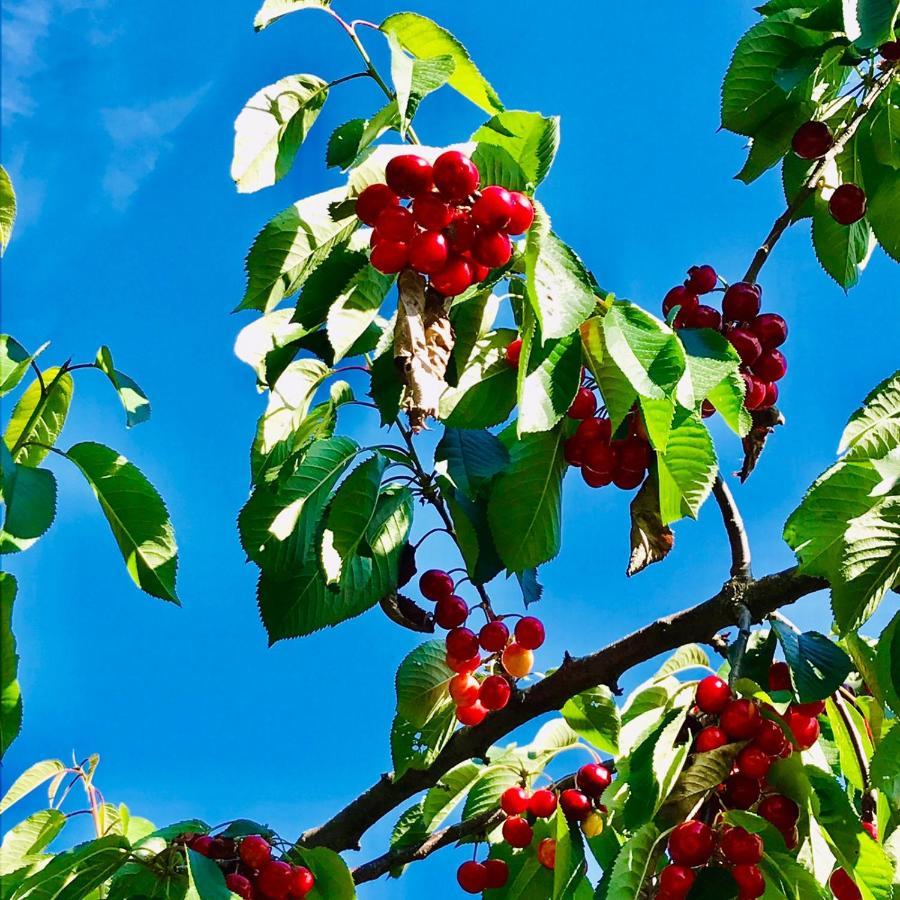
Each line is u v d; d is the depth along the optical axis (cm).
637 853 334
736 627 375
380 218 284
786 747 349
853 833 350
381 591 368
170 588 316
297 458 363
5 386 311
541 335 284
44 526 275
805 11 426
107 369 326
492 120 308
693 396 310
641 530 361
